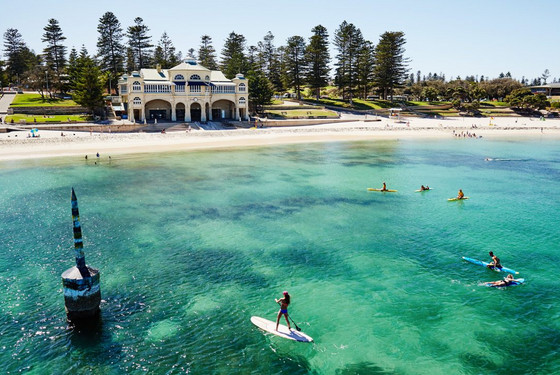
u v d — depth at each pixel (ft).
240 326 68.08
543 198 149.79
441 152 271.69
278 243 105.09
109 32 439.22
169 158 234.17
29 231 111.86
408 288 80.69
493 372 56.70
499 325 67.77
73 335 65.46
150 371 57.36
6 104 368.48
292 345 63.00
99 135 283.18
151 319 70.13
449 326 67.51
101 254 97.14
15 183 167.63
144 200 144.46
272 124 374.22
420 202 144.66
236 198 148.56
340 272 88.17
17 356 60.34
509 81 614.75
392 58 493.36
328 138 342.03
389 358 59.82
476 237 108.78
